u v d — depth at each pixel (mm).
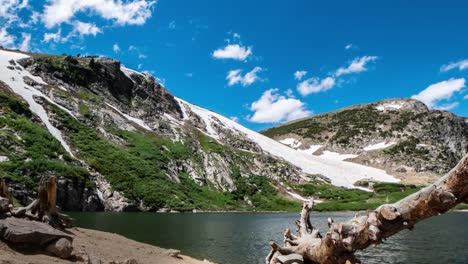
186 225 56938
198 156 139875
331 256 10102
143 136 133875
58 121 108688
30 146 85000
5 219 14859
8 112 94625
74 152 98812
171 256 23594
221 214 94500
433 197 7926
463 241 41594
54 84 131875
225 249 33750
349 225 9195
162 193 100625
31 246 14219
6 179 67438
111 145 114000
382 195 147625
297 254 11578
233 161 147250
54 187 18906
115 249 20891
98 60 156125
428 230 54750
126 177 98500
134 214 79812
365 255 32594
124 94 158375
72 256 15086
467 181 7531
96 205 85188
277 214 99250
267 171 154625
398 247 37188
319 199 142500
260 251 32906
